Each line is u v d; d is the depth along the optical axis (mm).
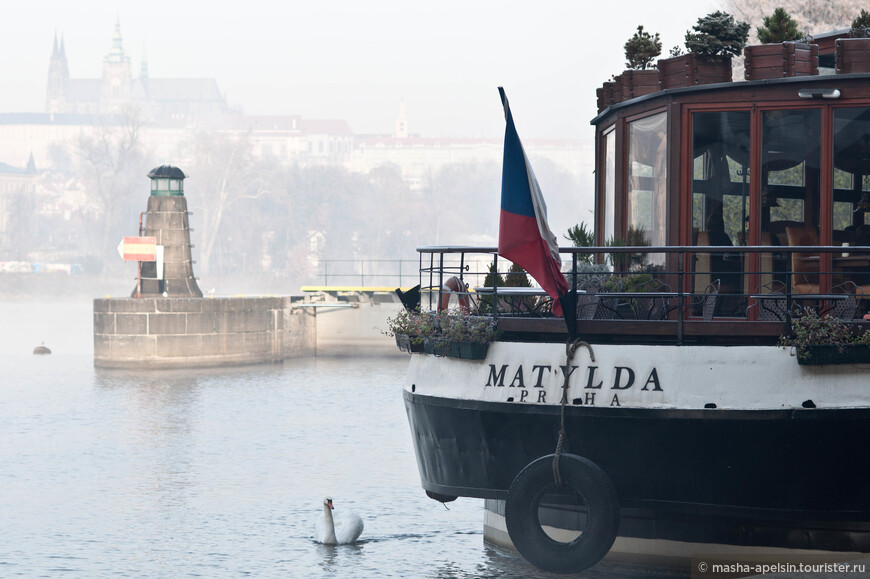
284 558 39562
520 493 28625
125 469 60219
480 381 29781
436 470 31312
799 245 30562
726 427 27344
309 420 81312
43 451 67312
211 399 96188
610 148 36312
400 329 32312
